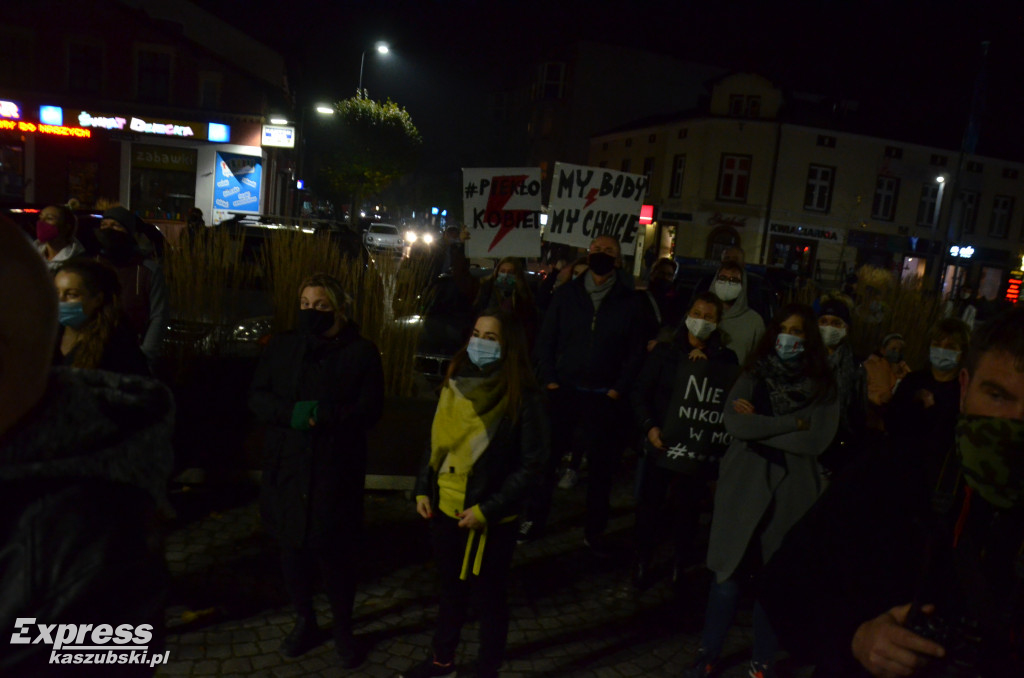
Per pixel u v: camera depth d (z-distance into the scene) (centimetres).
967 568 119
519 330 289
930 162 3225
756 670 314
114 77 2292
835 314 392
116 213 408
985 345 124
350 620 316
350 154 3500
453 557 292
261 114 2434
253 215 882
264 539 432
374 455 501
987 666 114
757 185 3123
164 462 106
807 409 309
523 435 288
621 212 641
